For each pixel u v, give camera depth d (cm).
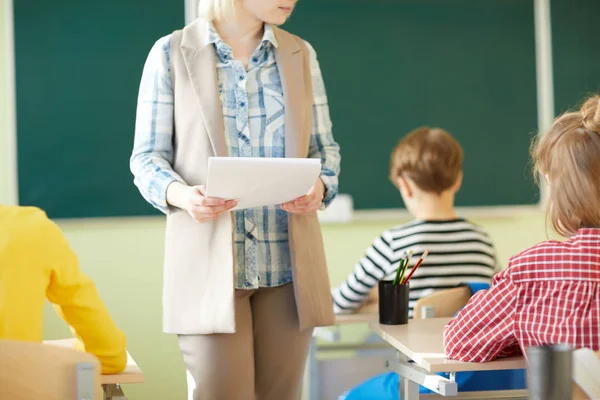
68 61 493
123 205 504
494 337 223
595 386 213
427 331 266
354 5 534
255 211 247
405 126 545
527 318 219
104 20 496
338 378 436
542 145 233
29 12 486
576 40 563
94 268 501
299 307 246
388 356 444
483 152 555
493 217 558
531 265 220
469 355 226
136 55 502
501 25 554
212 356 242
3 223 218
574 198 219
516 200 560
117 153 502
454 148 358
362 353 455
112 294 502
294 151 246
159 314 507
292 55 255
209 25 249
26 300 215
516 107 558
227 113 246
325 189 254
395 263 344
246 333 247
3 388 182
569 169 220
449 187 356
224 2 245
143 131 248
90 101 497
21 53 486
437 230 346
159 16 504
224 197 216
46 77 490
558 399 169
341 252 539
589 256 214
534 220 564
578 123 226
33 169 491
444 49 548
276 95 250
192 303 239
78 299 227
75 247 498
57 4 489
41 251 219
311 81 259
